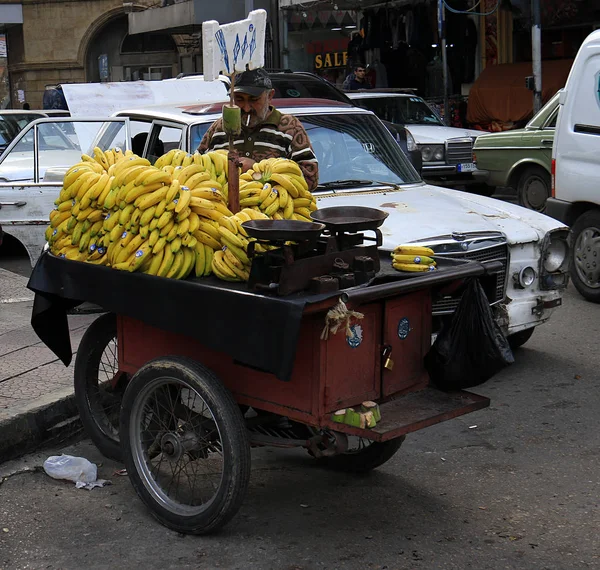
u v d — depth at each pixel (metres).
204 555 3.86
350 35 20.83
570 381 6.32
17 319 7.52
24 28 32.94
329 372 3.70
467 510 4.30
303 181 4.52
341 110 7.50
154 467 4.29
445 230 6.00
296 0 17.83
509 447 5.14
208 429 4.08
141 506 4.36
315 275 3.59
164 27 20.06
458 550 3.89
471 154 14.38
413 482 4.66
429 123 15.62
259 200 4.29
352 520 4.19
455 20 19.06
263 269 3.60
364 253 3.84
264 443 4.02
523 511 4.29
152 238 3.92
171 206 3.91
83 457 5.05
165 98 10.66
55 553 3.89
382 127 7.61
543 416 5.64
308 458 5.02
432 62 19.28
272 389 3.86
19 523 4.18
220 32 4.25
